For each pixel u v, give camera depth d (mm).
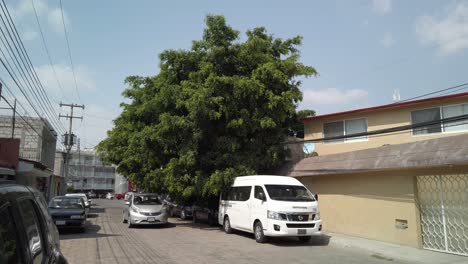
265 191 14406
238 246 13320
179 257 11047
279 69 19000
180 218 26578
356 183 15258
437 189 12297
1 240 2789
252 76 18406
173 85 19688
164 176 20062
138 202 20391
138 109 21125
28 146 34156
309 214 13781
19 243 3154
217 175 17516
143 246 13102
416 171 12773
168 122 18203
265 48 19812
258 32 20547
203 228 19438
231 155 18656
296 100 19141
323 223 16906
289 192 14648
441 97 16500
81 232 17422
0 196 2994
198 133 18484
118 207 44875
